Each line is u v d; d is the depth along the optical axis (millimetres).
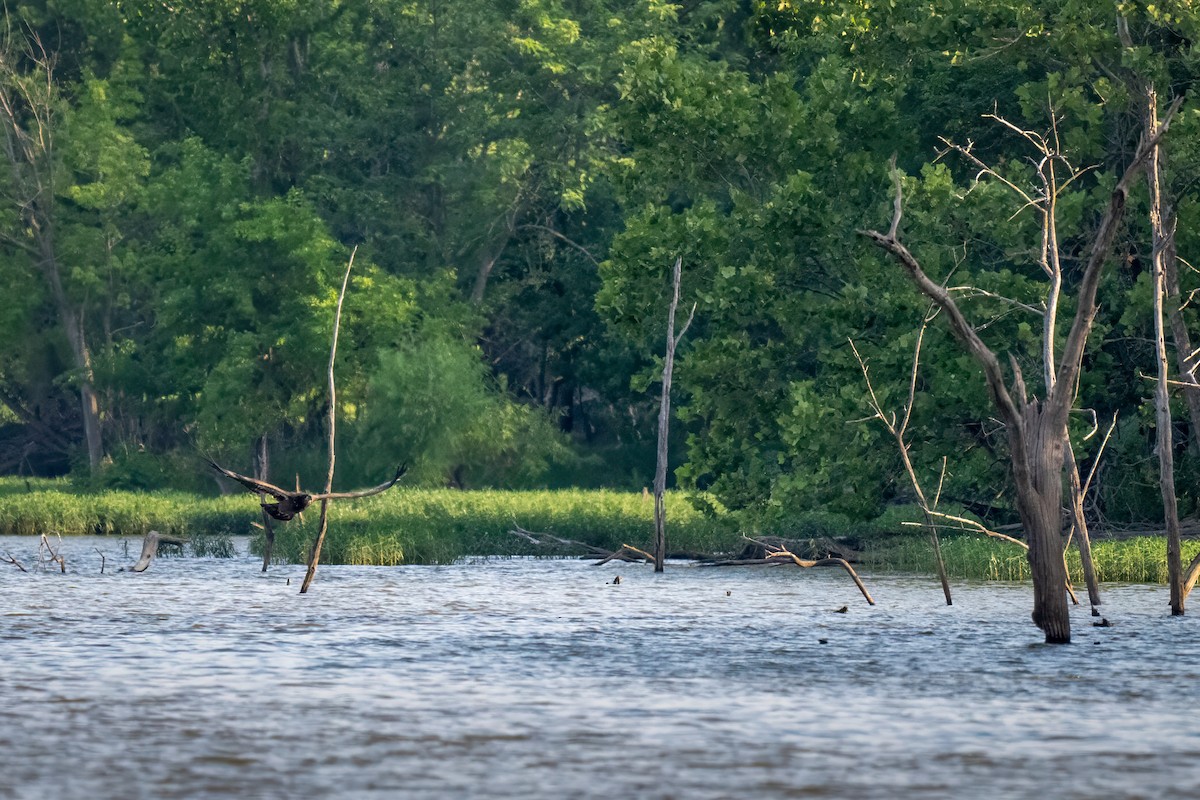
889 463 143875
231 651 82125
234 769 51938
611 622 97188
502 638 88312
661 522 144000
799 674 73562
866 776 50938
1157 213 96188
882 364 140625
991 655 80000
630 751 54938
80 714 62156
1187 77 139750
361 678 72188
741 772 51469
